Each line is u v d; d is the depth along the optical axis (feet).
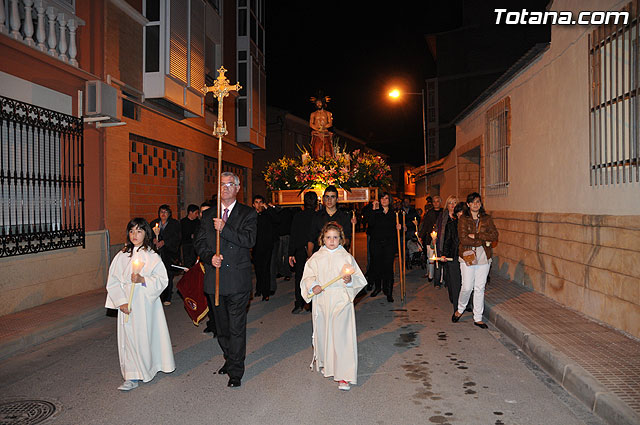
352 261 17.34
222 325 17.48
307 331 24.47
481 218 24.43
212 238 17.26
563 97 27.43
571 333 20.63
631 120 21.04
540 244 30.25
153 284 17.02
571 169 26.50
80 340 22.81
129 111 37.93
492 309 25.75
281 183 39.58
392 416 14.19
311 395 15.90
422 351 20.67
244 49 63.36
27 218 27.63
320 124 47.01
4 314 25.20
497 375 17.62
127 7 36.73
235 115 63.62
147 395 16.01
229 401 15.44
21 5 28.48
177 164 47.88
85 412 14.62
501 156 39.50
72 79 31.22
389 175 38.60
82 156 31.50
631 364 16.53
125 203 37.01
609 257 22.07
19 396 15.94
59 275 29.37
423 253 45.78
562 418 13.96
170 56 40.24
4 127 26.32
